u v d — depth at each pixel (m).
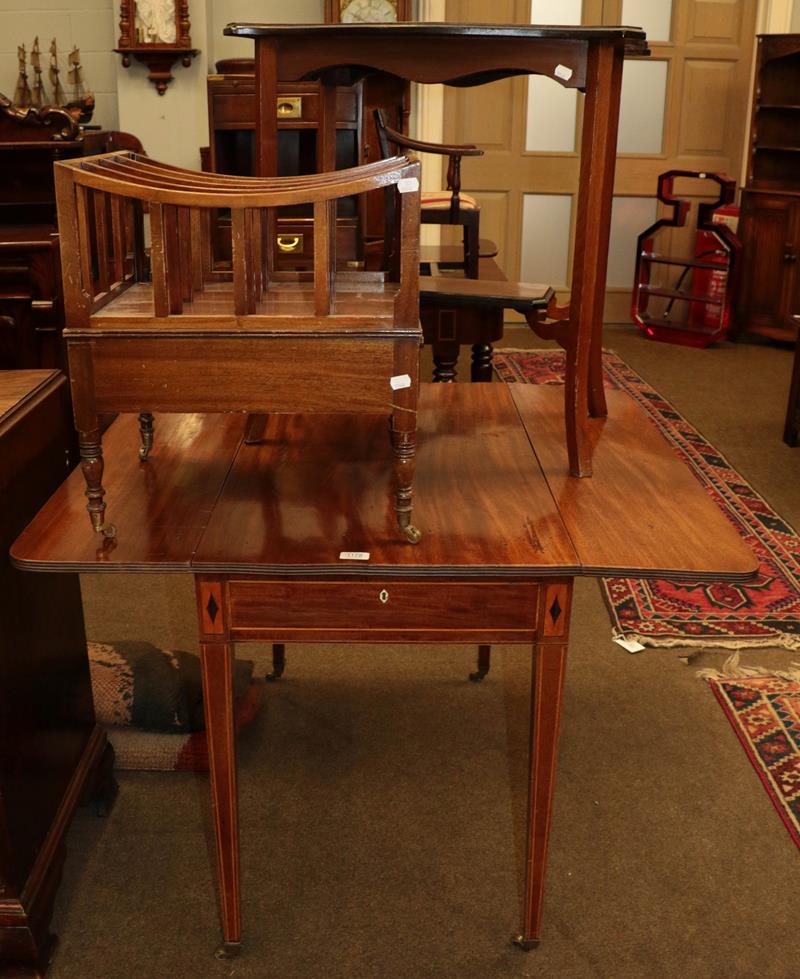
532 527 1.73
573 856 2.15
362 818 2.26
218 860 1.83
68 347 1.57
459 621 1.68
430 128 6.77
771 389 5.65
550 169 6.94
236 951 1.88
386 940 1.93
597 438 2.19
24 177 4.16
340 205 4.31
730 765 2.46
